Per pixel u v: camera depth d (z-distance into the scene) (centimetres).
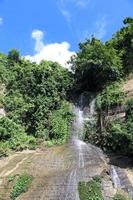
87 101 3173
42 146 2781
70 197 2012
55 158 2475
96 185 2039
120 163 2342
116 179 2125
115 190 2027
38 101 3125
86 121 2984
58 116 3069
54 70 3359
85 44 3481
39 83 3238
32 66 3388
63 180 2131
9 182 2252
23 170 2361
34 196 2080
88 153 2538
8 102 3144
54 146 2795
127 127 2394
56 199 2023
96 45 3275
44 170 2341
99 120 2889
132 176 2153
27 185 2181
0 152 2652
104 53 3228
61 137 2905
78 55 3425
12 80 3341
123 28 3669
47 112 3092
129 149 2373
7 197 2150
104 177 2120
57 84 3278
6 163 2533
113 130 2456
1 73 3400
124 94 2827
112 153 2542
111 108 2819
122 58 3378
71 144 2803
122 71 3250
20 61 3731
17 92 3253
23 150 2728
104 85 3212
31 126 3059
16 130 2934
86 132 2916
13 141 2809
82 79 3406
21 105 3130
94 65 3244
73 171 2203
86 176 2130
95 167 2225
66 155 2508
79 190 2028
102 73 3259
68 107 3164
